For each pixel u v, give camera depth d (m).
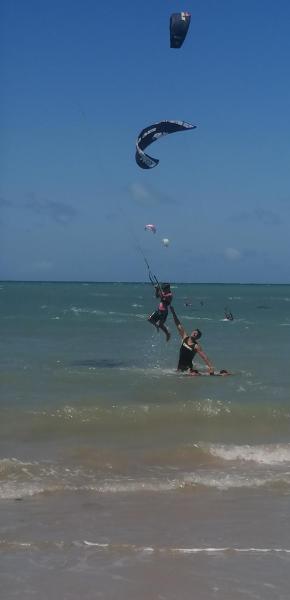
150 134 15.41
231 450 10.82
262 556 6.76
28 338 30.81
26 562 6.49
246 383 17.23
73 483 9.02
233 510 8.12
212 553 6.80
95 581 6.13
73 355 23.38
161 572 6.34
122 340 30.17
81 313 56.09
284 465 10.17
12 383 16.73
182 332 18.91
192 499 8.48
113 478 9.31
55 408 13.53
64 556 6.65
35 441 11.33
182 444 11.28
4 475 9.27
